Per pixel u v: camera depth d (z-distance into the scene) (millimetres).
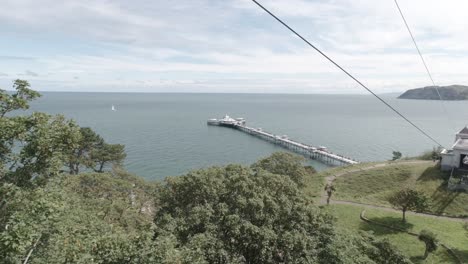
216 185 24656
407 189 41844
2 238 9258
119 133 131875
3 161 11828
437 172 54281
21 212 10391
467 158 53031
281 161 45250
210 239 19656
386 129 158125
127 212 33312
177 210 23266
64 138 12836
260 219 22344
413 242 35938
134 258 13039
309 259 20422
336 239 22328
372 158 96688
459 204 45500
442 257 32562
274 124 178875
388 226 39969
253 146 112625
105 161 65312
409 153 102500
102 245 13375
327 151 99688
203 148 106312
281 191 25891
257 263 21141
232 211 22453
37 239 10664
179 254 13734
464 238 36594
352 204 48156
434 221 41688
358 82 11172
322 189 54688
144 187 45250
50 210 10805
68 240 13109
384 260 23984
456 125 171875
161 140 118062
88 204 30625
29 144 12117
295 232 21625
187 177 25094
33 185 11898
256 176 26562
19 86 12711
